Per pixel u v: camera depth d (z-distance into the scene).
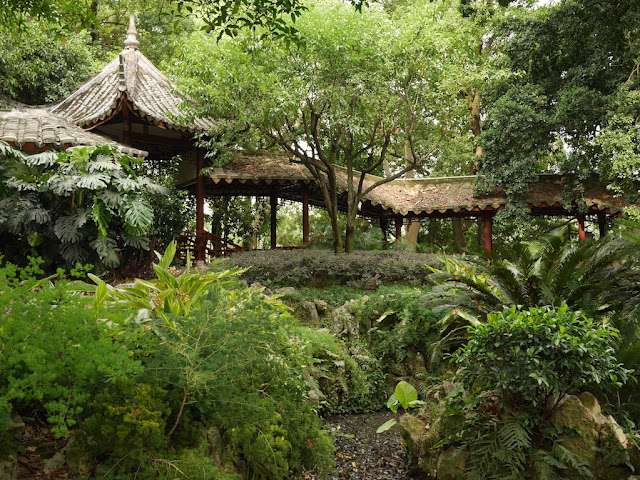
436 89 11.62
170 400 3.71
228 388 3.81
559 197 13.62
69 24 8.27
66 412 3.12
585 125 13.20
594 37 13.56
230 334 3.99
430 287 10.28
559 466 4.70
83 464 3.30
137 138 12.19
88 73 16.03
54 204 9.52
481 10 15.48
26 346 3.15
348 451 6.29
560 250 6.53
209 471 3.41
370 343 8.78
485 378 4.88
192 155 13.01
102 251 9.32
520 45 14.24
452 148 18.22
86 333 3.34
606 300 6.39
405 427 5.80
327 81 10.73
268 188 14.66
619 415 5.33
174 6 17.88
